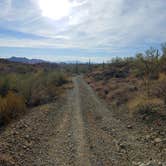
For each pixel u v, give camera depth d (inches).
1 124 634.2
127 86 1117.7
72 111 785.6
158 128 486.0
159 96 734.5
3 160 318.3
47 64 5014.8
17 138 439.2
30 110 813.9
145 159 342.3
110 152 382.3
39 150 394.3
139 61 938.7
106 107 858.8
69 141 446.0
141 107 648.4
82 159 354.6
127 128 533.3
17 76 1237.1
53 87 1328.7
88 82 2129.7
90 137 472.4
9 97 769.6
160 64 948.6
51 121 629.0
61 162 343.9
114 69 2317.9
